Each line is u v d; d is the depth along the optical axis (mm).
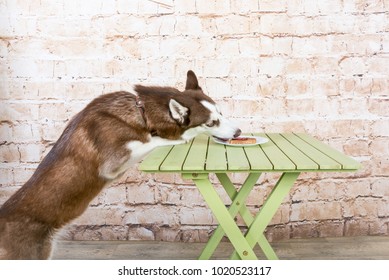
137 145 1968
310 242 2701
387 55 2652
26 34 2643
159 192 2766
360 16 2625
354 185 2746
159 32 2658
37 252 1910
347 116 2699
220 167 1588
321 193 2750
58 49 2664
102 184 2020
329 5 2621
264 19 2635
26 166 2744
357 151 2725
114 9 2639
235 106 2709
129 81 2697
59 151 1980
